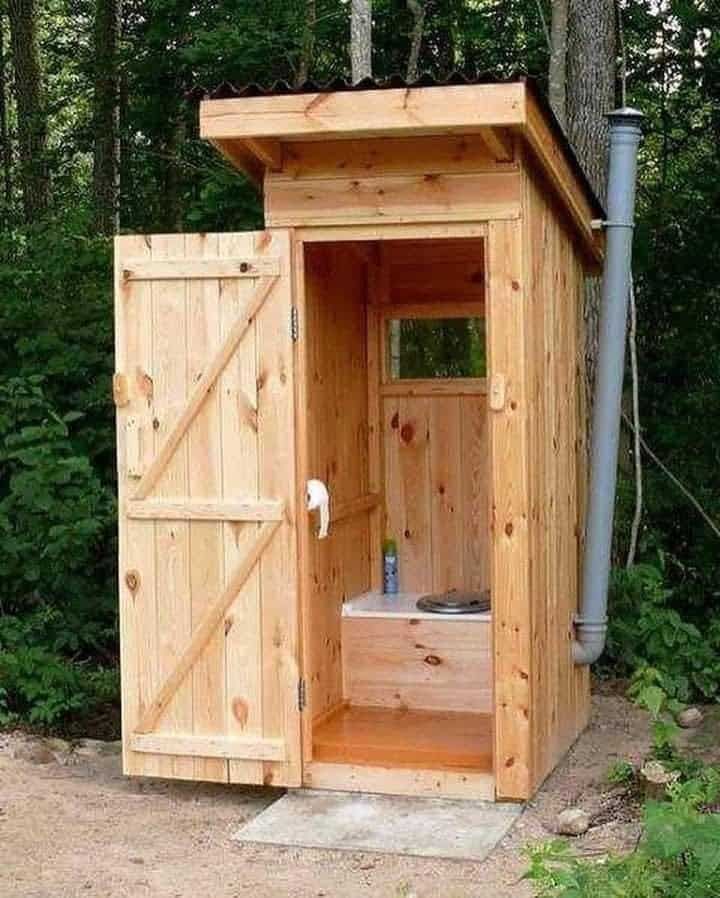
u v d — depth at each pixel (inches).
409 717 233.8
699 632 294.8
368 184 205.2
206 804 211.6
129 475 213.6
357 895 171.8
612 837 190.7
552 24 342.6
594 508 242.8
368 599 252.7
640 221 367.9
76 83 580.7
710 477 348.5
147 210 515.5
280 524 207.9
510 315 200.5
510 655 202.4
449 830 193.8
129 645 215.0
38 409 295.9
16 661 264.4
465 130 194.9
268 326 207.8
